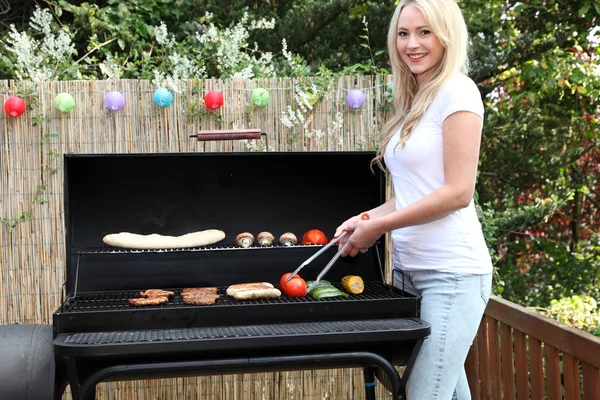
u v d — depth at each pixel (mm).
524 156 5344
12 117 2805
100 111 2852
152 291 2396
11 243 2865
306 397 3053
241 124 2941
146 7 4516
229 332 1937
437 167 1979
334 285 2633
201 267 2648
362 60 4953
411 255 2096
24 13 4746
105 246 2590
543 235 6031
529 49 4977
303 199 2719
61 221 2885
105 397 2949
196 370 1963
